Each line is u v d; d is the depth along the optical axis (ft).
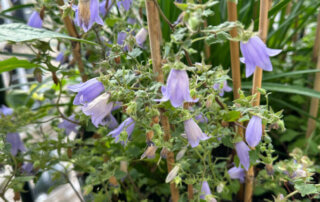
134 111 0.98
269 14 1.42
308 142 1.65
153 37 1.02
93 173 1.42
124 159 1.42
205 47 1.65
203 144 1.22
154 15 1.00
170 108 1.06
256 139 1.06
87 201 1.45
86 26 1.03
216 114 1.17
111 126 1.32
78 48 1.49
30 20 1.38
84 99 1.03
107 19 1.50
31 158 1.43
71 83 2.15
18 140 1.51
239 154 1.18
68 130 1.56
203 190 1.23
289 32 2.26
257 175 1.51
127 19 1.57
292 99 1.79
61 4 1.35
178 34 0.96
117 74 1.03
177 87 0.96
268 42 1.95
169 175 1.16
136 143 1.38
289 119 1.79
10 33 1.11
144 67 1.09
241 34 0.97
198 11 0.89
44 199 1.67
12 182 1.28
